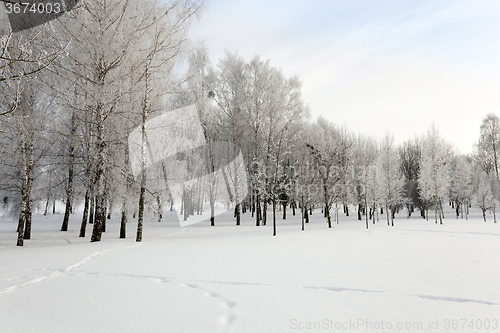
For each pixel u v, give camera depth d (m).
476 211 43.12
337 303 3.50
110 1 10.53
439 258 6.30
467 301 3.56
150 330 2.80
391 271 5.07
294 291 3.96
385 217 37.09
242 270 5.17
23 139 10.70
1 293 4.02
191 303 3.54
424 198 27.66
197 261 6.00
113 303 3.56
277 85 21.55
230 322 2.97
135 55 11.02
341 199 24.28
